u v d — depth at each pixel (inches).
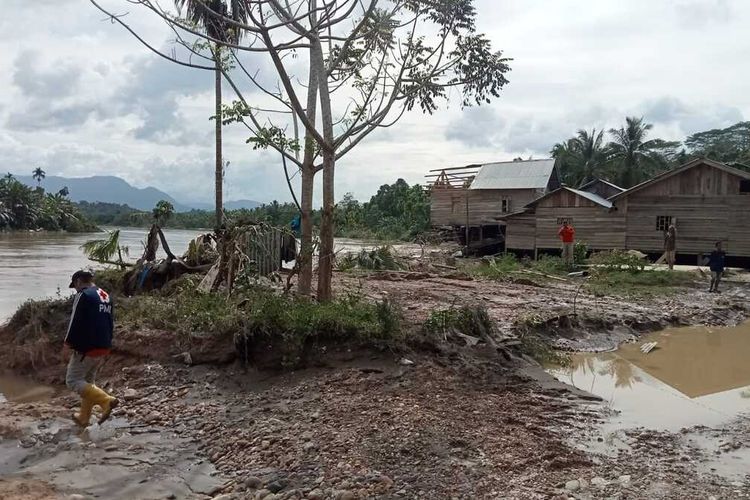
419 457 225.5
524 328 458.0
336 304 382.6
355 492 201.5
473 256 1521.9
